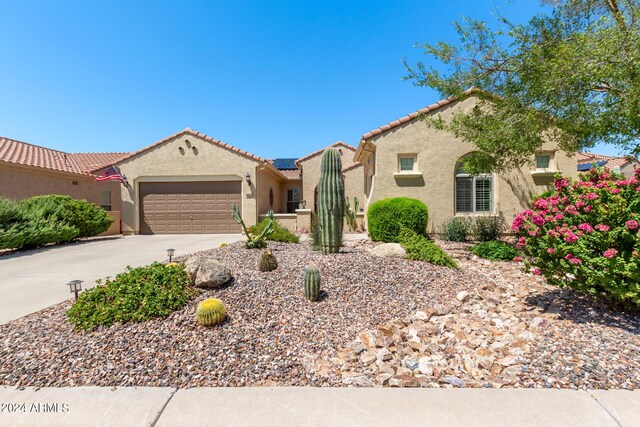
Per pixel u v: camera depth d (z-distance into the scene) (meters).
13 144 17.73
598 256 4.39
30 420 2.75
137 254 10.78
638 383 3.14
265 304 4.92
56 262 9.50
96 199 19.77
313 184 23.03
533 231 4.79
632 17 6.59
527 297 5.61
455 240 11.41
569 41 7.62
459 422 2.68
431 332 4.29
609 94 7.29
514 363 3.51
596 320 4.56
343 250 8.80
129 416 2.80
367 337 4.10
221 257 8.00
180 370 3.47
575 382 3.17
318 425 2.68
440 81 9.16
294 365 3.60
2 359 3.63
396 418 2.74
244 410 2.86
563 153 12.01
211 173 17.38
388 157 12.48
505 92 8.84
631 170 18.58
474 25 8.65
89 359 3.63
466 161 10.34
